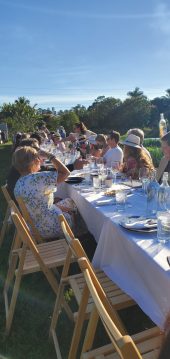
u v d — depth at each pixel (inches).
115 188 154.6
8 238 190.1
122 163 199.6
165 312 69.8
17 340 106.6
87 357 69.9
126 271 93.7
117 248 98.3
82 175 196.5
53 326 104.2
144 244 84.2
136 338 71.4
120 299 86.7
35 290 135.1
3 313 120.6
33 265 110.3
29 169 135.2
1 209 246.7
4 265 156.9
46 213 132.7
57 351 97.8
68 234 81.7
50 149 381.4
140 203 124.6
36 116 1632.6
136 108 2041.1
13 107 1736.0
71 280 99.0
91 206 126.3
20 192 131.6
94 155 286.7
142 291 84.0
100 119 2038.6
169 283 68.5
